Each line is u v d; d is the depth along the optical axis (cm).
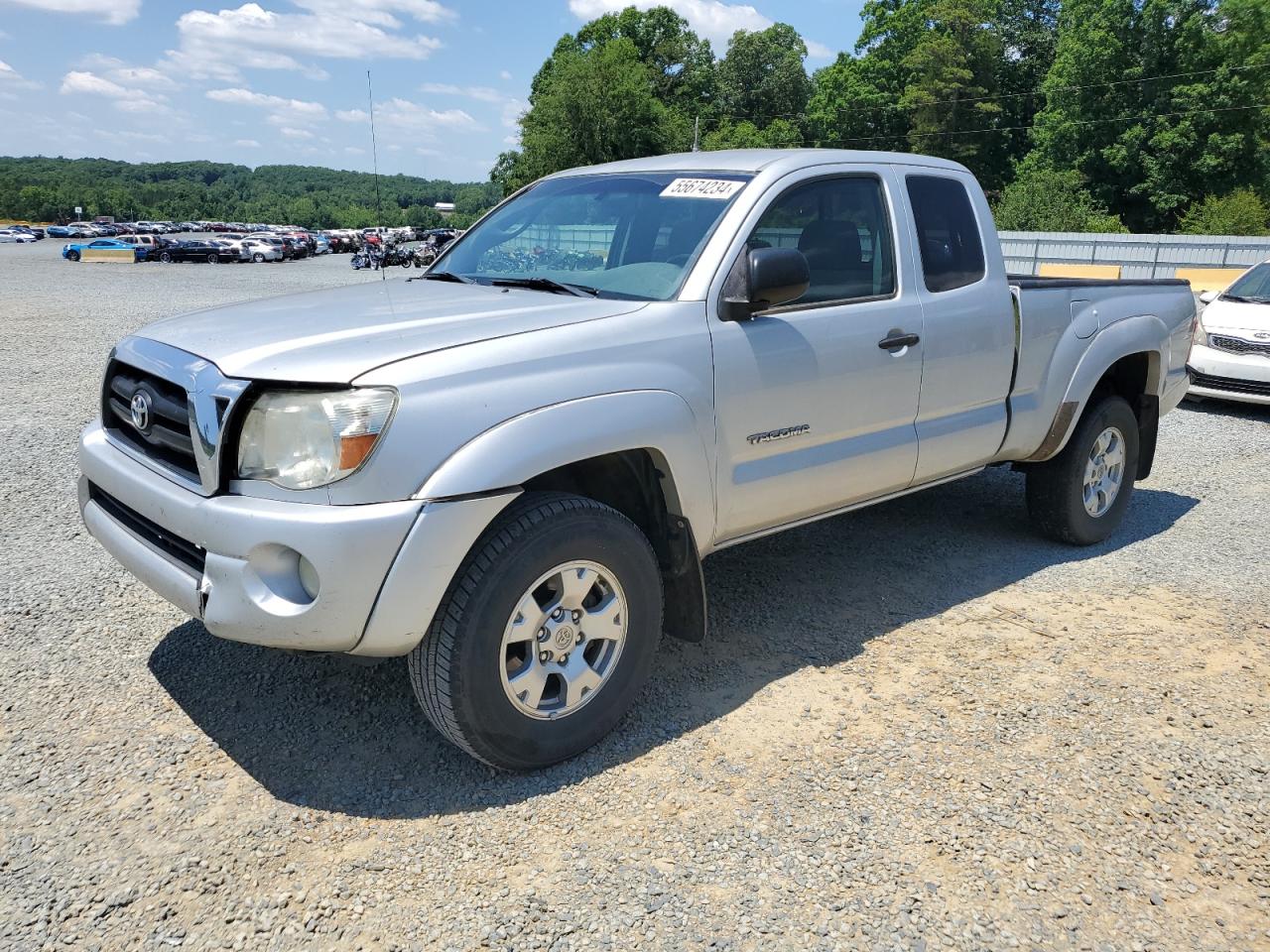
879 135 7294
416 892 248
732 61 9062
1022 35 7044
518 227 421
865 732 327
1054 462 501
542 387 287
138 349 317
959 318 420
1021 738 325
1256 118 5134
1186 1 5147
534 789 293
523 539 279
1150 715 341
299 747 314
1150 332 519
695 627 346
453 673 273
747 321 344
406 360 271
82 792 287
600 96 5519
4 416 806
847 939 233
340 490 259
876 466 398
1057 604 442
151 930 233
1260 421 887
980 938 235
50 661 369
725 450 338
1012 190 4916
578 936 233
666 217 367
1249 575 482
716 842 268
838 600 444
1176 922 242
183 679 358
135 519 312
